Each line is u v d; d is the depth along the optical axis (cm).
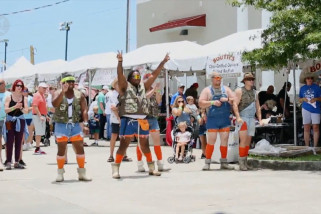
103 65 1912
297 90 1891
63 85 840
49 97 1655
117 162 902
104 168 1074
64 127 852
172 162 1156
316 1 1055
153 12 2833
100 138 2005
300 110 1449
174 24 2534
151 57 1672
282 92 1505
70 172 1002
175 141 1166
